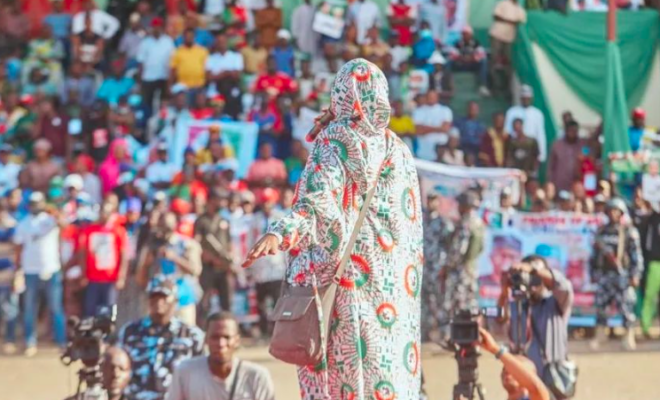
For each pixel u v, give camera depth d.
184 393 14.27
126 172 34.50
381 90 8.99
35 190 33.72
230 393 14.22
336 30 39.88
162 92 38.38
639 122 34.50
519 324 14.92
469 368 12.34
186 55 37.81
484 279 29.88
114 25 40.09
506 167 36.66
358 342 8.93
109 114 37.09
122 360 13.78
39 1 40.62
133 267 23.38
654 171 30.44
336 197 8.80
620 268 28.53
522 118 37.06
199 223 29.22
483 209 30.02
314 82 37.53
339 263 8.89
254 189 33.69
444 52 39.91
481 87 39.78
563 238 29.59
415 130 37.00
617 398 22.28
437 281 28.33
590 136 36.66
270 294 30.06
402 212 9.12
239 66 37.75
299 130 36.03
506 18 39.41
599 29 39.69
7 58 39.75
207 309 29.25
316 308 8.77
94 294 28.52
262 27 39.75
